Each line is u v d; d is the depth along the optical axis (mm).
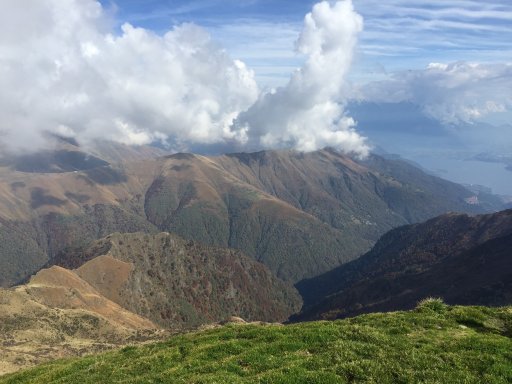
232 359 25906
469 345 25266
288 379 21422
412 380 21453
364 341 26938
